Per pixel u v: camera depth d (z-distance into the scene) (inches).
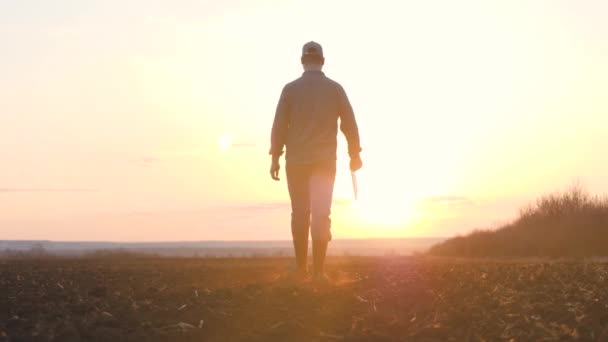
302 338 185.8
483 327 196.9
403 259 634.2
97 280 350.6
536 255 828.6
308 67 334.3
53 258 729.6
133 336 188.1
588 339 179.2
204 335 189.9
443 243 960.9
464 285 292.2
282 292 265.4
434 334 189.5
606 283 300.4
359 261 558.9
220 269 442.6
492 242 877.8
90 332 190.7
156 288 299.7
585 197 944.3
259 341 183.3
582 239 834.8
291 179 327.6
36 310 235.0
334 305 235.9
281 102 329.1
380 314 215.9
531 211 952.3
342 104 328.8
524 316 210.2
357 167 337.4
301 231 329.4
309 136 323.0
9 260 679.1
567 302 240.1
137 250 858.8
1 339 181.3
